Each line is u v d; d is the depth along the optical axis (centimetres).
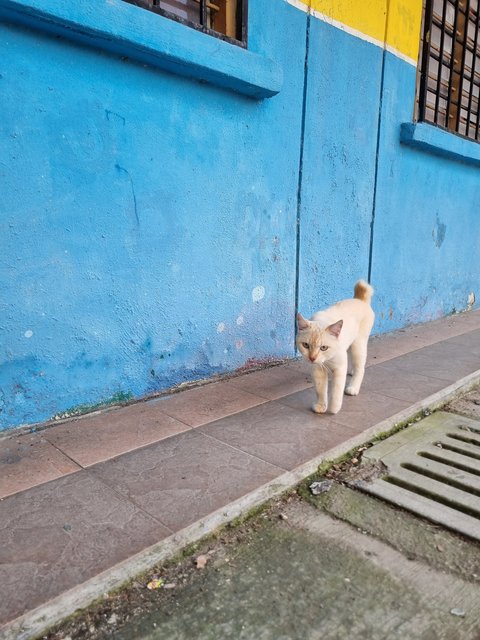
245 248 418
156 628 173
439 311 721
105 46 297
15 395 300
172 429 318
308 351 322
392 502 253
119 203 326
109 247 327
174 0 364
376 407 365
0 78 263
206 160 373
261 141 412
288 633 171
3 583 181
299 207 461
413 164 601
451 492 261
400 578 200
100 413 338
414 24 552
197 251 381
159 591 190
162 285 362
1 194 274
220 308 409
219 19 378
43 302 301
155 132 338
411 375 444
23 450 284
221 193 389
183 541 211
